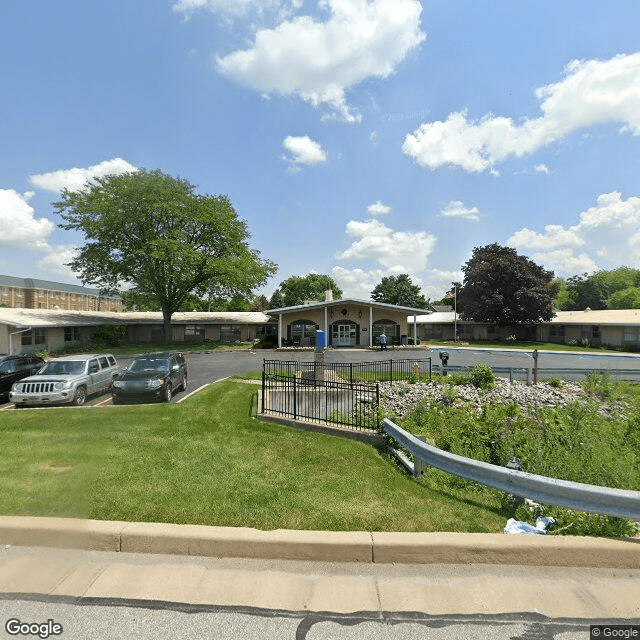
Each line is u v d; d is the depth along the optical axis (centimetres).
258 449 642
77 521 348
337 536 335
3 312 2973
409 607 270
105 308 9319
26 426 765
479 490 524
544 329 4662
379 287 7212
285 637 240
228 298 4403
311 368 1919
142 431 744
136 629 246
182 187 3984
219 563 320
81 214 3709
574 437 765
